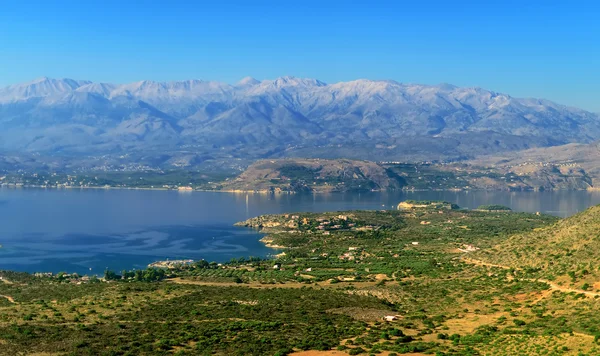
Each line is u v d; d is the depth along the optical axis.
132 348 184.25
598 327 176.00
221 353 178.00
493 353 169.00
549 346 166.62
